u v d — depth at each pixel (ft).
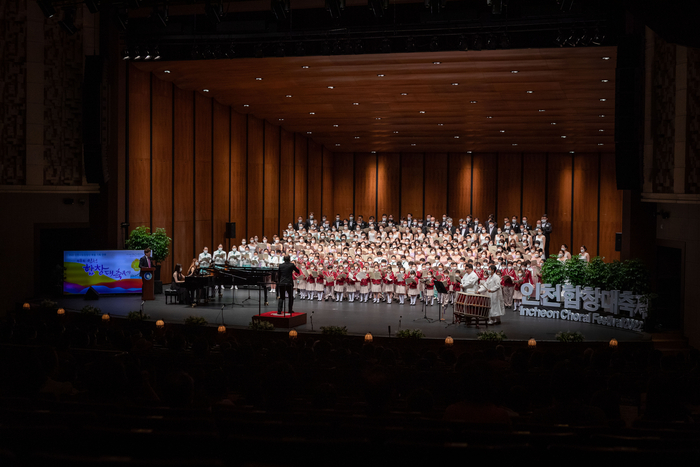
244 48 67.36
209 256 77.00
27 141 64.80
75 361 24.52
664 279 61.21
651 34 58.54
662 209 58.65
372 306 68.33
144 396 18.44
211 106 88.99
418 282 69.46
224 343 34.50
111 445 10.09
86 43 68.49
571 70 67.87
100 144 65.36
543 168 116.16
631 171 54.75
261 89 82.84
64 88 67.56
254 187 100.27
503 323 58.95
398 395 25.96
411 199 121.70
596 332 54.70
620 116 54.49
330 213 123.24
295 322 54.70
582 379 15.08
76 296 67.05
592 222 114.01
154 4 52.65
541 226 102.42
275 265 76.64
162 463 7.88
